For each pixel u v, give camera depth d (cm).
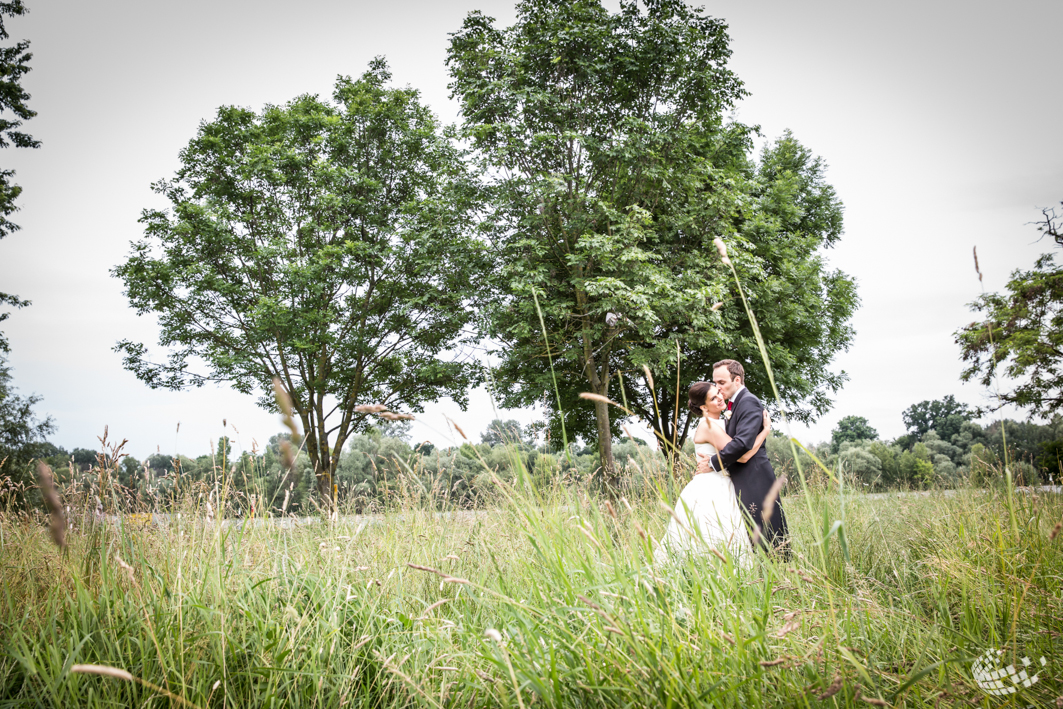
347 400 1738
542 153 1429
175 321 1689
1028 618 169
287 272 1620
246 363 1599
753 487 315
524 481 190
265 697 149
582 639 146
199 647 171
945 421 6019
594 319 1480
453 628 188
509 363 1538
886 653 156
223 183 1786
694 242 1559
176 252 1694
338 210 1809
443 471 388
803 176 2091
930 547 304
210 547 220
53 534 93
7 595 181
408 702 164
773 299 1609
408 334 1772
